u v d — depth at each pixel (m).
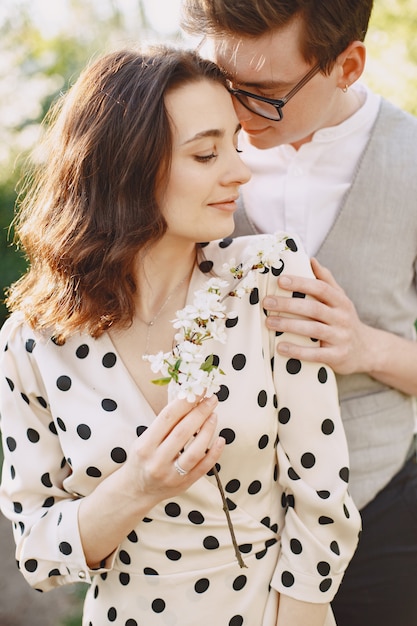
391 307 1.86
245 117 1.65
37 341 1.59
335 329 1.59
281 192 1.89
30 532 1.56
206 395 1.28
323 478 1.51
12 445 1.62
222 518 1.51
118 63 1.47
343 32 1.56
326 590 1.50
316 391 1.53
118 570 1.57
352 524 1.52
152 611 1.54
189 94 1.42
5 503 1.66
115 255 1.48
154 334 1.57
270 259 1.49
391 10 4.26
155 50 1.48
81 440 1.52
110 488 1.44
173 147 1.42
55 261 1.56
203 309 1.33
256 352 1.50
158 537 1.53
